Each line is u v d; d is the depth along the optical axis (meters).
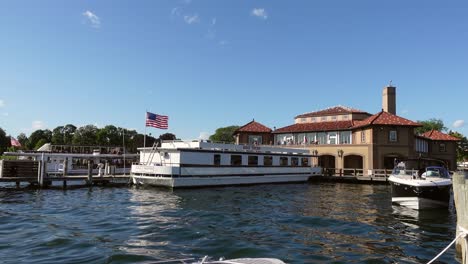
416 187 20.16
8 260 10.00
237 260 8.20
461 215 9.47
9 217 16.77
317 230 14.66
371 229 14.95
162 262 9.33
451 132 87.31
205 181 32.03
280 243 12.43
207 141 33.91
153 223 15.63
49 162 38.72
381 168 44.84
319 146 50.72
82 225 15.13
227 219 16.81
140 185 31.59
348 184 39.62
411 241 12.98
